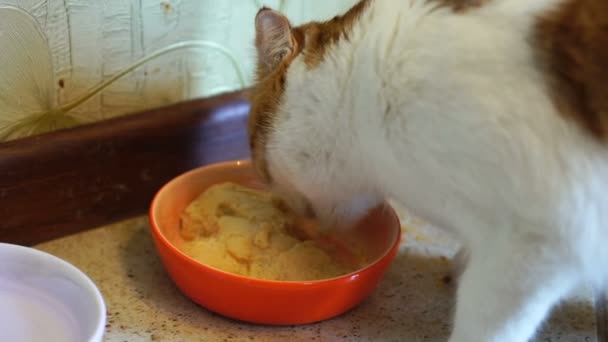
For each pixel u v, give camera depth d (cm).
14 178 53
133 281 54
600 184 40
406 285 56
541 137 40
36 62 54
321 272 52
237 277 48
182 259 49
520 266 42
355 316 52
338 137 48
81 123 58
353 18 48
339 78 47
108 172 57
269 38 49
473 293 44
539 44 41
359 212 54
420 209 47
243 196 57
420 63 43
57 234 56
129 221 59
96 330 40
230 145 63
